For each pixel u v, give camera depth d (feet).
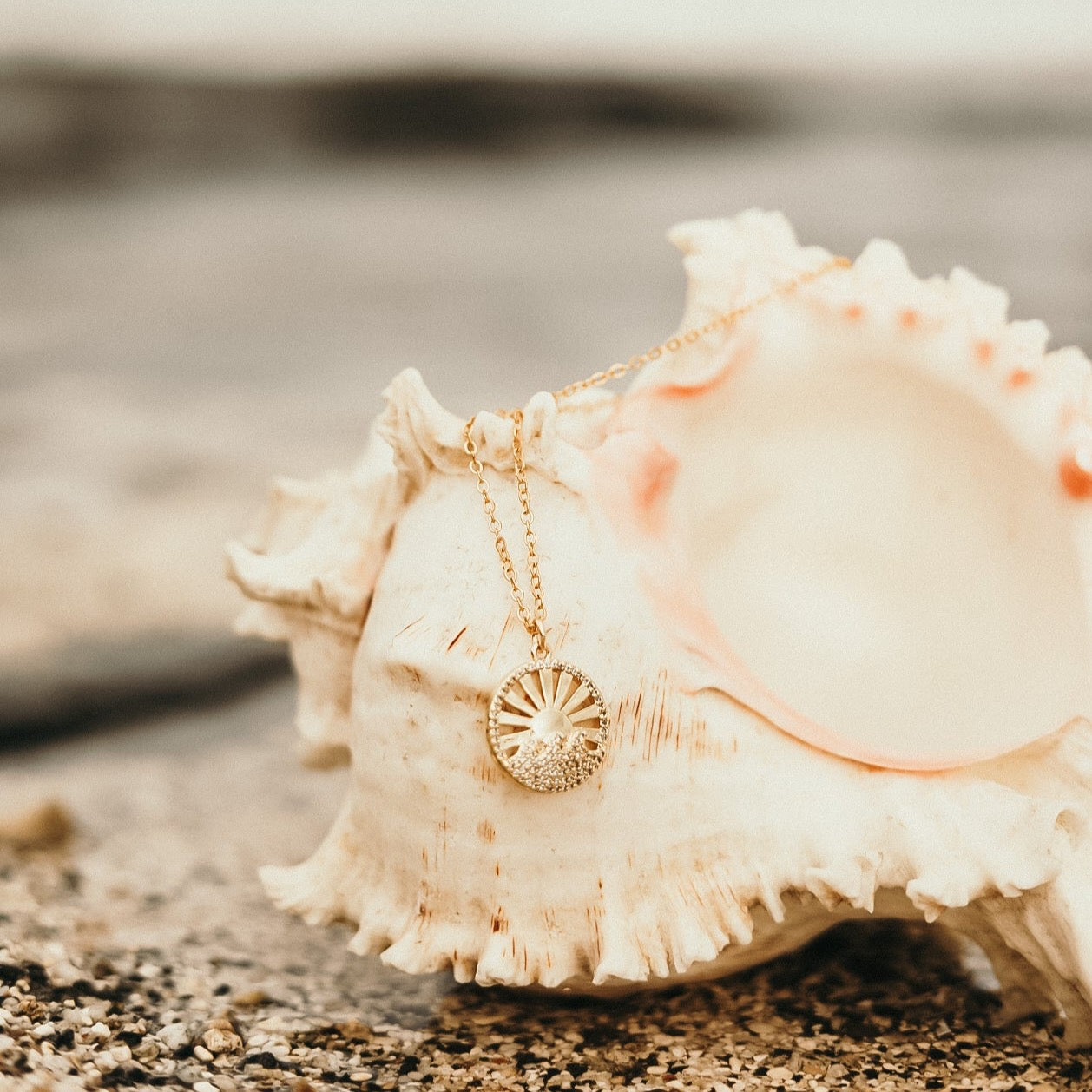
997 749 1.25
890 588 1.34
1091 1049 1.26
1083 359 1.33
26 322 3.63
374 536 1.30
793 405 1.35
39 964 1.35
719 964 1.28
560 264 4.13
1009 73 3.95
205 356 3.52
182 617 2.38
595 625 1.23
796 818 1.22
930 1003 1.31
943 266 3.82
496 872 1.23
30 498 2.75
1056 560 1.29
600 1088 1.24
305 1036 1.29
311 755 1.37
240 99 4.10
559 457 1.25
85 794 1.77
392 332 3.71
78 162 3.97
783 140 4.20
